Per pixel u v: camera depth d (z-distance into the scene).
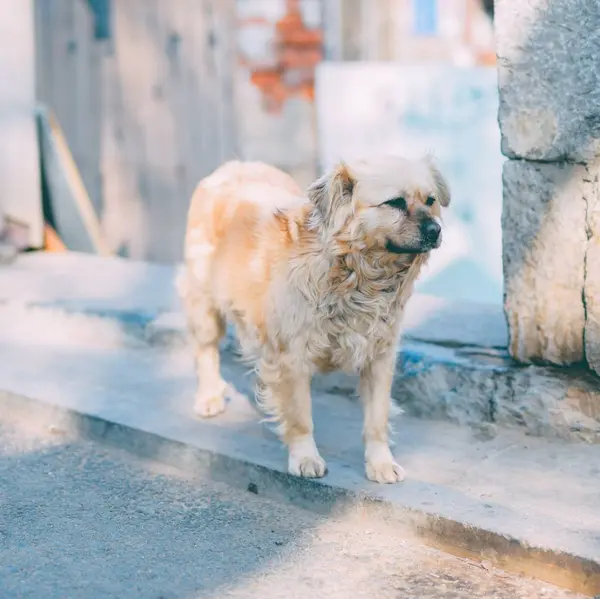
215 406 2.54
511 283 2.43
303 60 4.88
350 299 2.19
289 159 4.91
